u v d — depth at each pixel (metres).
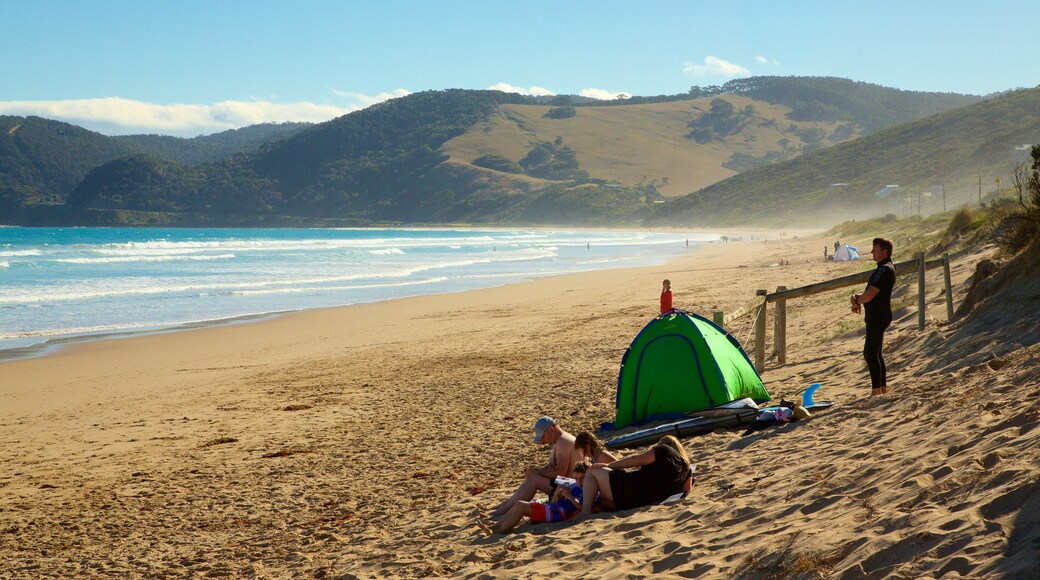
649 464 6.45
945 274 11.92
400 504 7.94
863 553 4.07
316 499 8.30
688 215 183.12
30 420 13.02
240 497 8.52
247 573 6.32
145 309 28.62
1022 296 9.74
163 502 8.47
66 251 63.59
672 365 10.09
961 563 3.67
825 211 146.62
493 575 5.35
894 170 148.38
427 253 69.19
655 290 30.66
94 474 9.70
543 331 20.92
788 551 4.44
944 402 6.79
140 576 6.45
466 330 22.09
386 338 21.36
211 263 52.91
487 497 7.70
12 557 7.01
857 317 14.88
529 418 11.38
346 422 11.91
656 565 4.93
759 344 12.51
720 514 5.58
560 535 6.00
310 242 92.31
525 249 78.75
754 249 69.00
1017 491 4.06
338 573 6.02
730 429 9.01
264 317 26.28
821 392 9.86
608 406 11.73
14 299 31.11
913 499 4.57
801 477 5.91
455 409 12.32
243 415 12.77
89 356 19.31
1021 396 6.09
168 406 13.80
